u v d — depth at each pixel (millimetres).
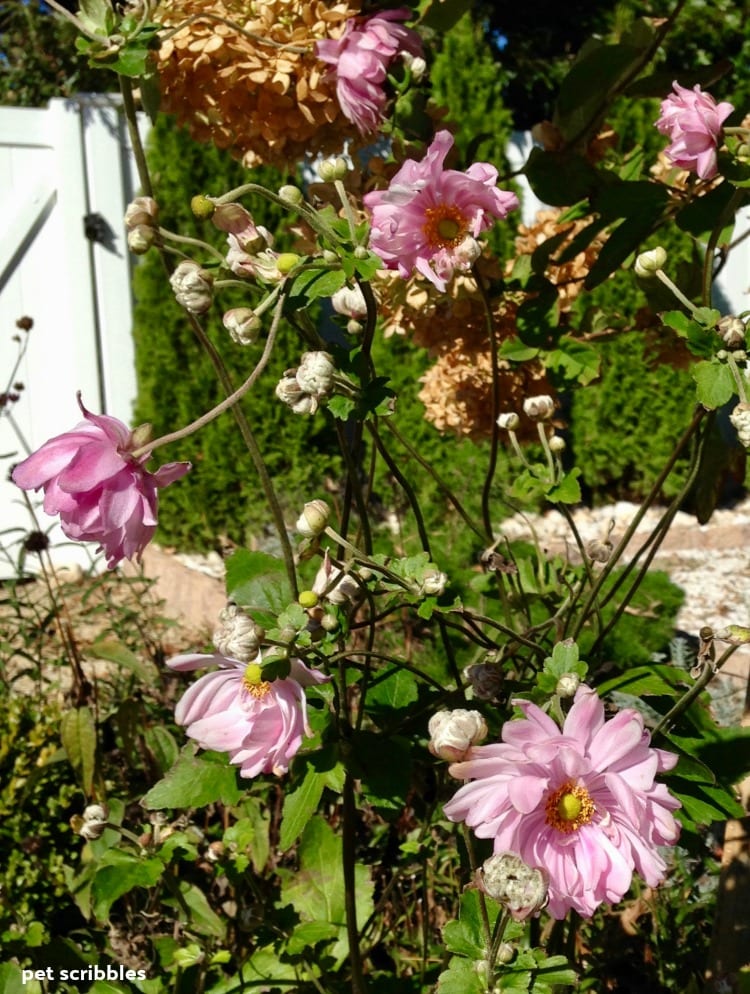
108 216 1781
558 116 581
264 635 358
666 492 1961
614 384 1916
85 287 1787
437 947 638
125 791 774
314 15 498
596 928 681
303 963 538
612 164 626
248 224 396
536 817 326
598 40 614
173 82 502
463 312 586
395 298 575
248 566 454
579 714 320
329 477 1835
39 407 1812
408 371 1809
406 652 835
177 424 1775
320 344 427
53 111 1733
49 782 765
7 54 2840
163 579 1623
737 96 2041
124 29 411
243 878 575
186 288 383
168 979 579
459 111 1878
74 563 1739
